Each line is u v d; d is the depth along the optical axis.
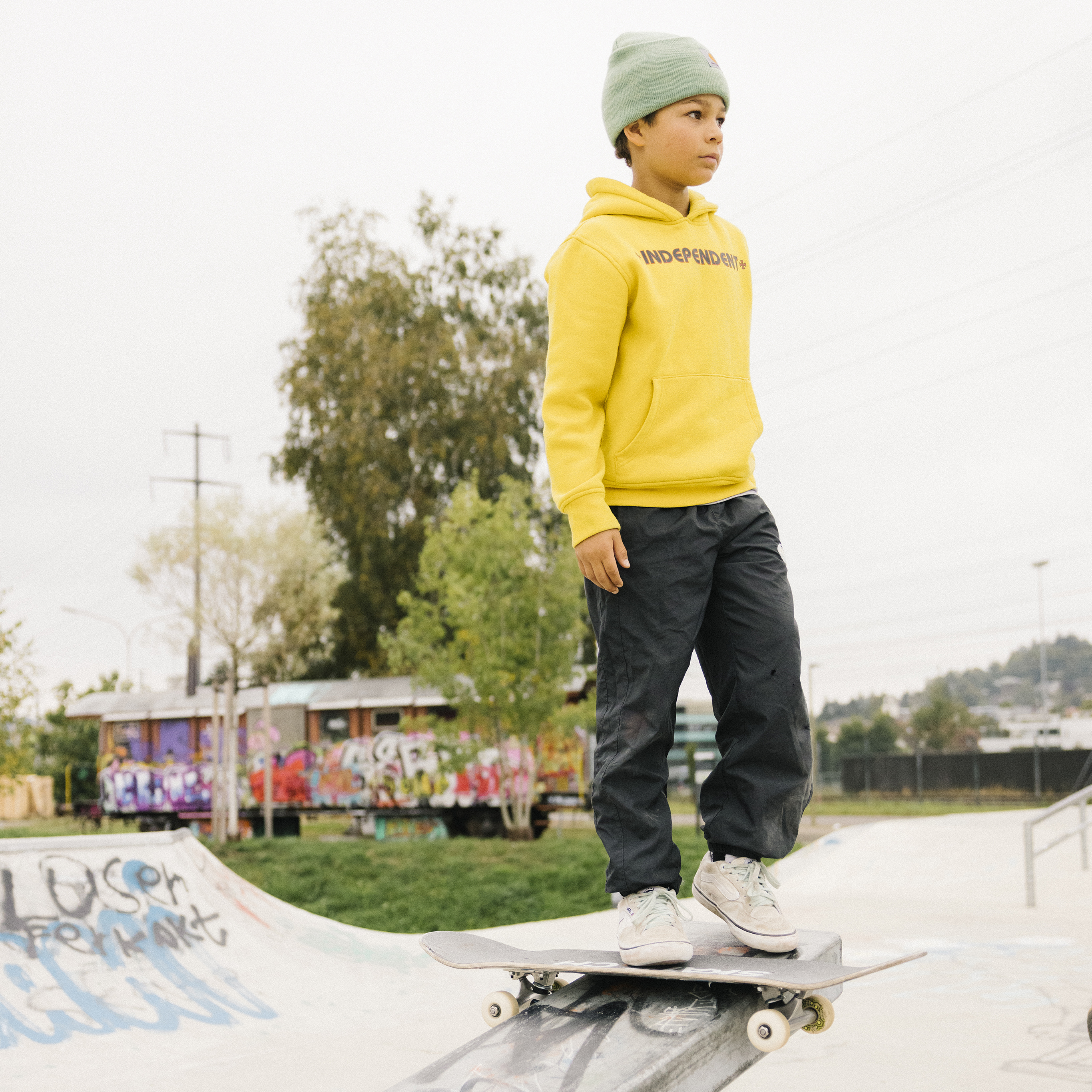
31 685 16.41
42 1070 3.11
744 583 1.85
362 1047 3.49
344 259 28.09
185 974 4.04
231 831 18.25
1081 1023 3.69
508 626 18.22
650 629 1.79
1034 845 9.17
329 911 10.45
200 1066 3.25
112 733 23.44
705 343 1.89
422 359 26.62
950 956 5.05
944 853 9.04
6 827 27.20
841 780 31.62
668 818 1.78
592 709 17.88
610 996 1.57
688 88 1.90
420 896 11.05
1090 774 26.27
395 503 26.70
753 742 1.82
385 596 26.12
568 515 1.82
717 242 1.99
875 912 6.75
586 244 1.84
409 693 20.23
